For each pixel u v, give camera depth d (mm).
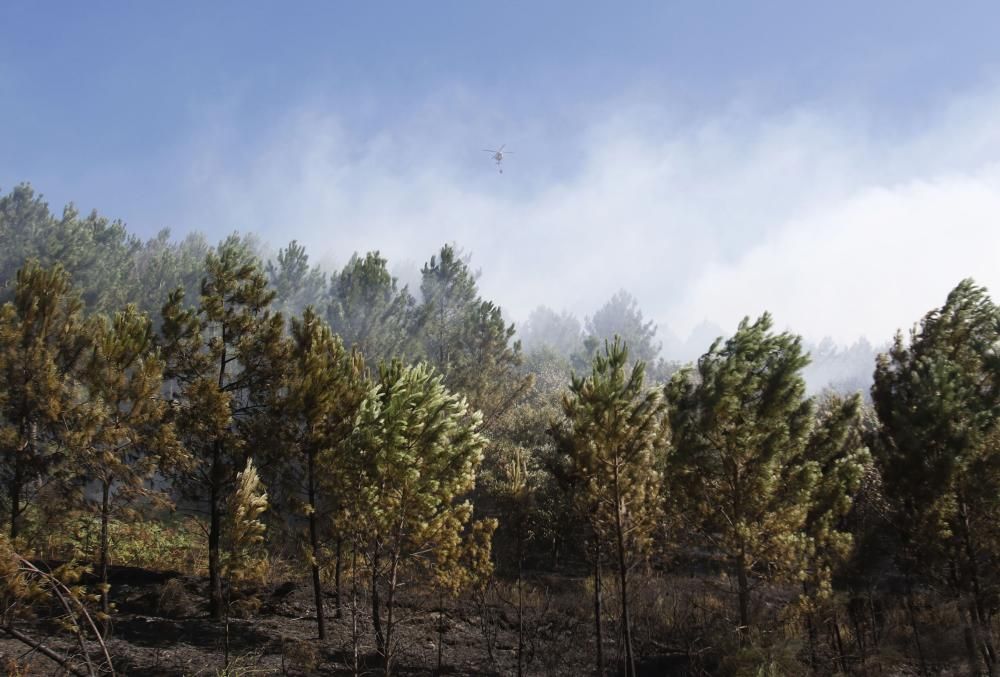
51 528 14828
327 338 17594
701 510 15195
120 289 38375
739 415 14875
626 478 14289
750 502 14695
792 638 13680
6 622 9234
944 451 13406
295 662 13758
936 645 14047
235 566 12875
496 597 19734
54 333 16156
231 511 12711
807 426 14914
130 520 15852
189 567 20359
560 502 22656
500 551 23312
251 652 13977
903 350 15508
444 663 15312
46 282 15727
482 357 34500
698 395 15492
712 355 15578
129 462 14602
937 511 13562
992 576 13672
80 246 39656
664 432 15797
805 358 14844
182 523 22781
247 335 17250
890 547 15641
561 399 14797
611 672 15273
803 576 14055
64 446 14039
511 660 15961
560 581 22125
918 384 14250
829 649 15289
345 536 14273
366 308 32969
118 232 47781
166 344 16656
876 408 15383
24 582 9352
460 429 14094
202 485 16531
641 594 18156
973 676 13195
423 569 14992
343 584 19953
